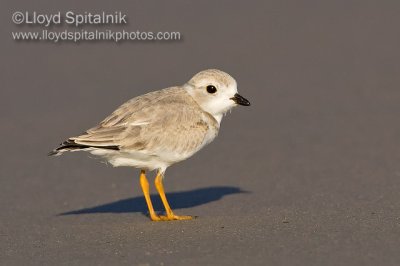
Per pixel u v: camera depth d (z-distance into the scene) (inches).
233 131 638.5
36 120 681.0
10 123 675.4
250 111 690.8
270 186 481.7
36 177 531.5
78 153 597.3
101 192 490.9
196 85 402.9
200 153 583.8
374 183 466.6
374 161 530.6
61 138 629.9
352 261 295.1
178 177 523.2
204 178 516.1
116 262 310.2
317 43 912.3
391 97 711.1
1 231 389.4
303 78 787.4
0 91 772.0
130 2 1027.9
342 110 680.4
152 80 796.0
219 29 976.3
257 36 946.1
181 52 901.8
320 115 669.3
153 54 901.2
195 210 424.5
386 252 304.2
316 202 422.6
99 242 346.6
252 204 431.5
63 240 356.2
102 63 871.1
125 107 389.1
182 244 331.3
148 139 379.2
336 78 782.5
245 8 1056.8
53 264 314.2
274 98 725.3
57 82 802.2
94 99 738.2
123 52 915.4
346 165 524.7
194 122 393.1
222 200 448.8
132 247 332.2
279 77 794.8
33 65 863.1
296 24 984.3
